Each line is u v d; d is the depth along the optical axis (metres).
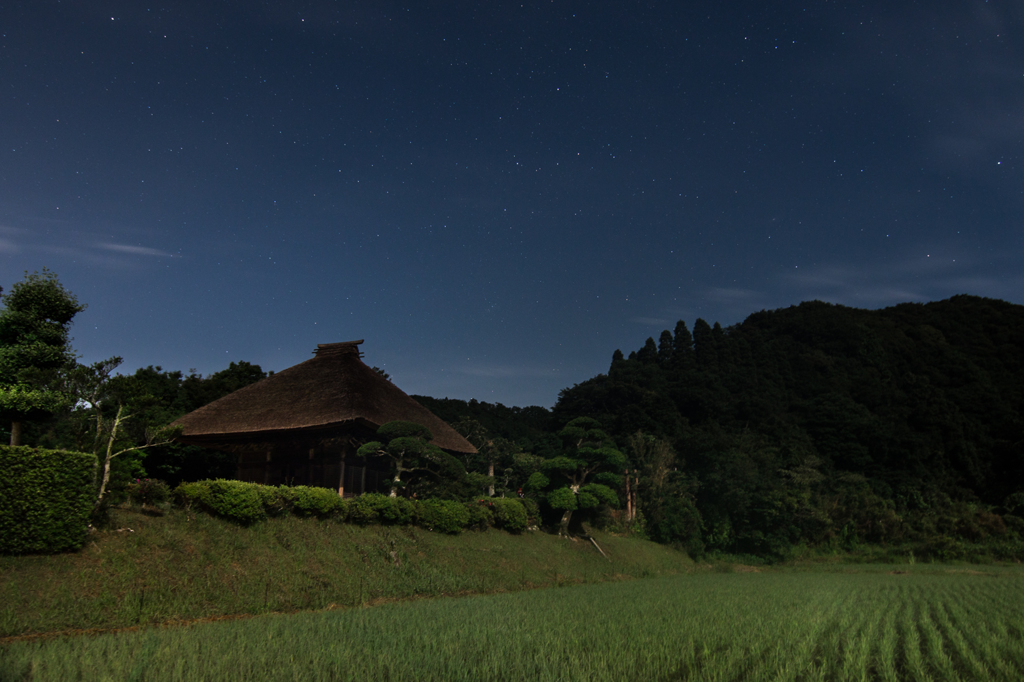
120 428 17.48
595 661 10.40
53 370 16.45
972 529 50.88
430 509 26.00
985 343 90.12
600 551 33.94
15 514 13.05
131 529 15.87
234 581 15.94
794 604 20.00
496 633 12.70
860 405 71.31
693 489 47.16
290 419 27.27
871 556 48.16
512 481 39.69
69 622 11.91
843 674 10.39
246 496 18.77
